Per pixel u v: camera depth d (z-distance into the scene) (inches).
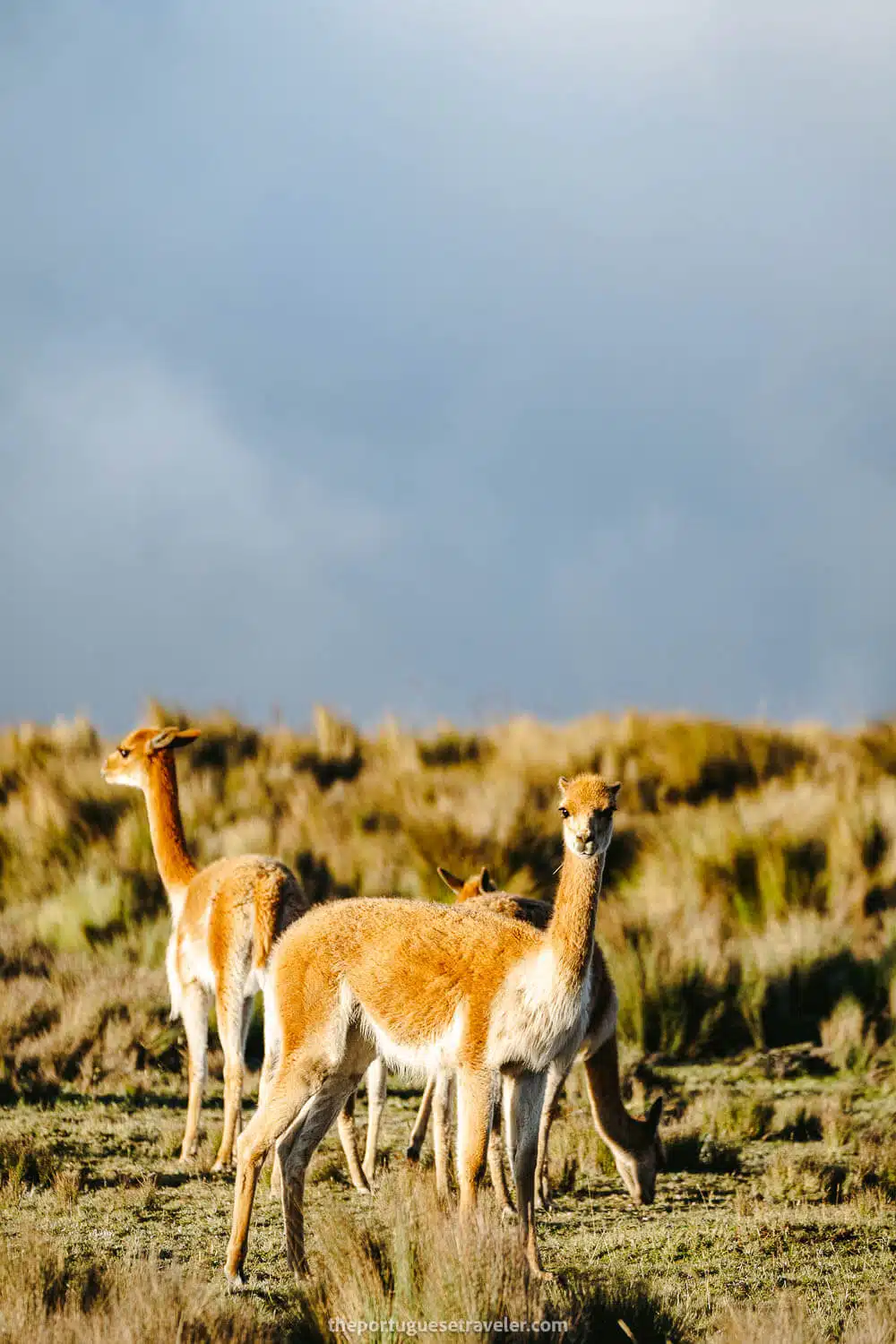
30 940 2192.4
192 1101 1366.9
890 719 3378.4
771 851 2386.8
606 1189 1295.5
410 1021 984.3
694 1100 1610.5
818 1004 2016.5
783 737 3346.5
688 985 1905.8
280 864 1406.3
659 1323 878.4
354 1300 810.8
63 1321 794.8
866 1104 1609.3
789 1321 845.8
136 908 2285.9
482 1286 818.2
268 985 1159.6
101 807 2719.0
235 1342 796.0
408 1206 925.8
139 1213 1152.2
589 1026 1182.9
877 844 2458.2
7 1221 1109.7
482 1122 963.3
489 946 977.5
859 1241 1114.7
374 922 1011.9
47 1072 1641.2
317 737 3447.3
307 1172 1290.6
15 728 3321.9
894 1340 851.4
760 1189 1291.8
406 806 2704.2
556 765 3083.2
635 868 2522.1
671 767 3070.9
